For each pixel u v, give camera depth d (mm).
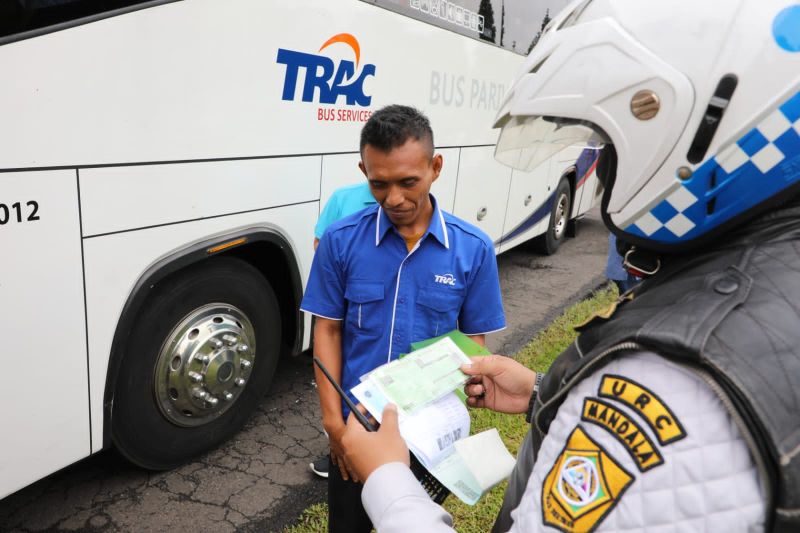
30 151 1694
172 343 2367
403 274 1521
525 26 4590
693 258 735
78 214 1855
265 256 2873
